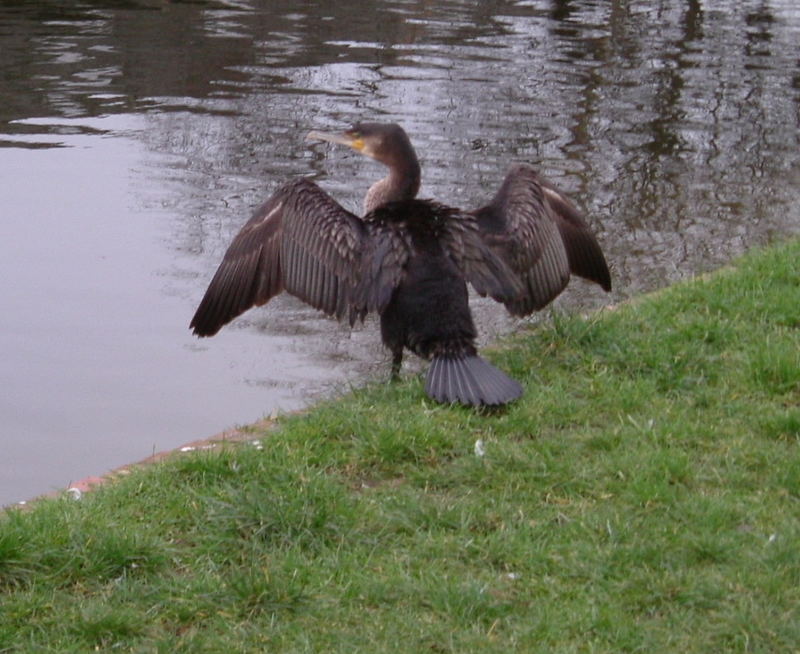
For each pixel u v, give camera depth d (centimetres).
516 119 1934
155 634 603
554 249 934
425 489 747
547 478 753
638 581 640
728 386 891
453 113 1948
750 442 803
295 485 731
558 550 673
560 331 974
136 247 1423
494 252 891
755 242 1460
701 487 750
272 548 676
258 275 887
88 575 646
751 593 630
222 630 606
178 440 1023
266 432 837
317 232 869
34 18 2517
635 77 2239
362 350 1202
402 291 852
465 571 659
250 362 1171
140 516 703
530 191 934
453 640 595
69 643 593
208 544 675
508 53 2386
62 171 1650
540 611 617
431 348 852
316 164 1683
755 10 2973
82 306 1283
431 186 1591
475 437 807
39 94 1975
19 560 643
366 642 596
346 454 780
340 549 675
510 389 825
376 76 2155
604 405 860
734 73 2300
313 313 1304
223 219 1491
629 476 755
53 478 951
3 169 1650
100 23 2494
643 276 1360
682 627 607
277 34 2455
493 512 715
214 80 2088
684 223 1528
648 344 954
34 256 1394
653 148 1825
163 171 1647
